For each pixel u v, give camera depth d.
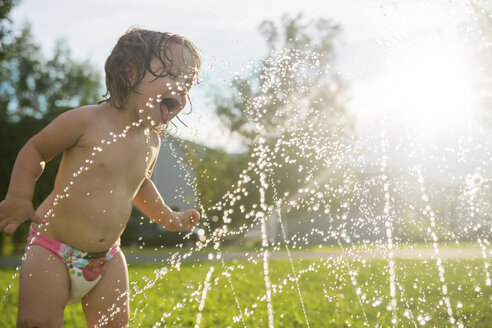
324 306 3.64
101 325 2.00
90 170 1.95
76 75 29.80
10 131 22.09
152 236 18.16
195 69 2.15
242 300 4.14
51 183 17.84
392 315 2.92
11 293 5.12
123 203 2.03
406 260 2.88
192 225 2.44
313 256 4.63
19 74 28.20
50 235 1.90
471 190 2.49
